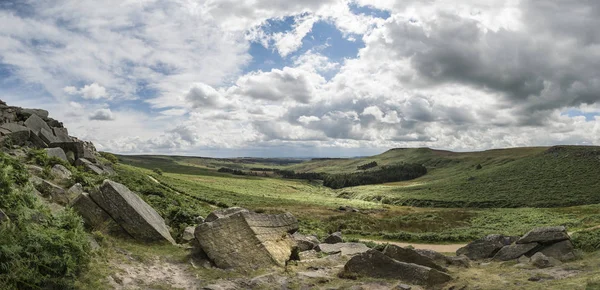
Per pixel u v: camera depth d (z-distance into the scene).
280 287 13.80
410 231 50.72
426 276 14.20
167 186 66.50
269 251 16.91
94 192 17.88
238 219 17.95
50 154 28.61
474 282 13.98
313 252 20.67
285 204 83.38
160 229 18.81
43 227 12.39
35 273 10.26
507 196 101.62
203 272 15.11
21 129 30.77
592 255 17.38
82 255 12.15
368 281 14.54
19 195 13.14
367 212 81.81
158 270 14.62
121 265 14.04
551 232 18.41
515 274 15.09
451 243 35.81
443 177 184.75
